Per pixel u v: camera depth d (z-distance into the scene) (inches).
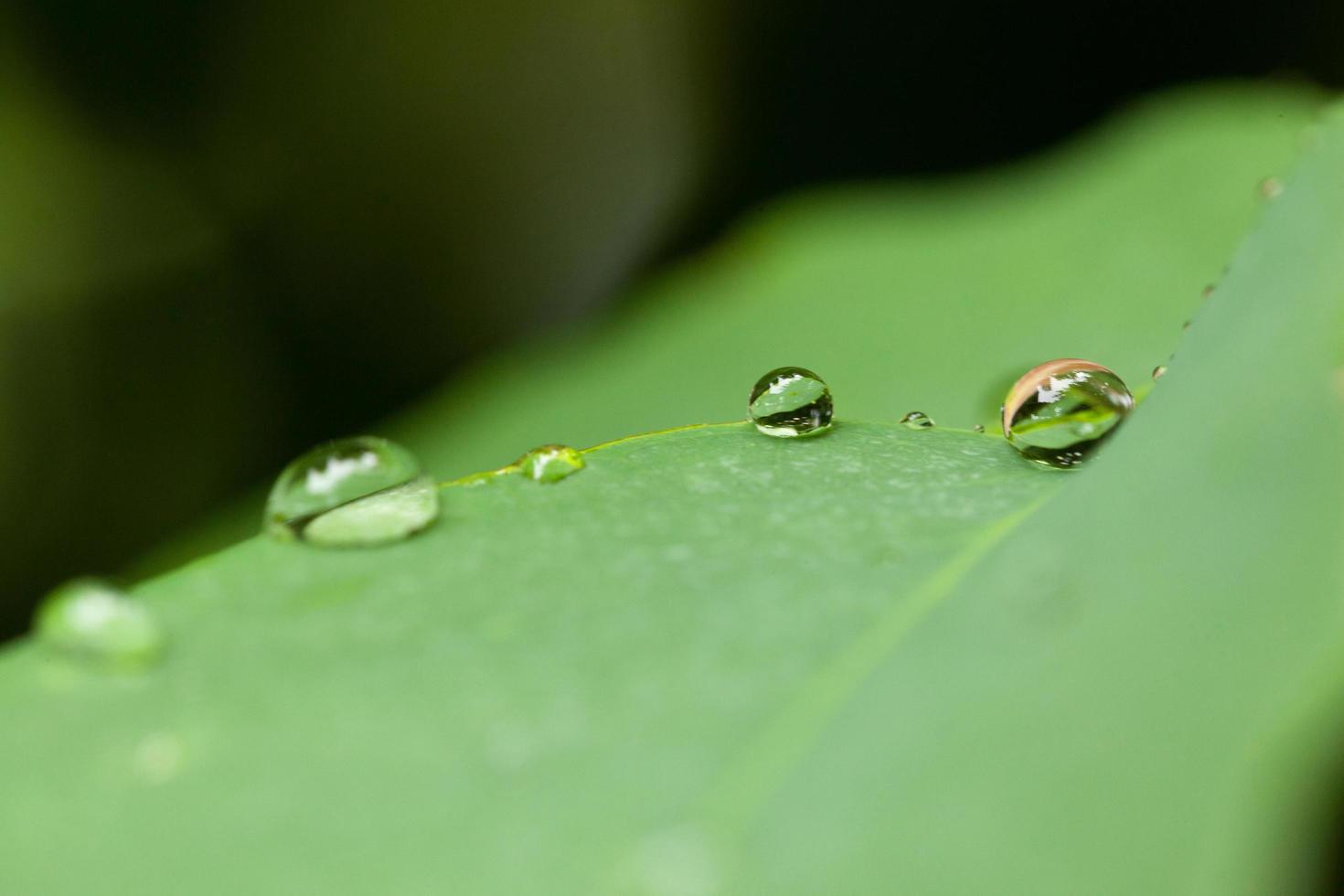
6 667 3.4
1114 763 3.2
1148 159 5.5
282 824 3.3
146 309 7.5
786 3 7.9
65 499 7.2
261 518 5.9
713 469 3.6
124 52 7.3
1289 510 3.3
